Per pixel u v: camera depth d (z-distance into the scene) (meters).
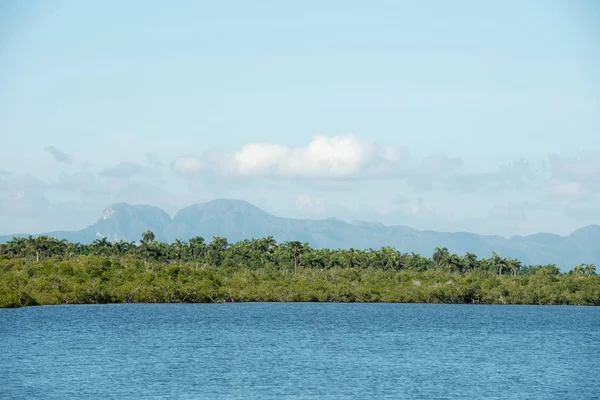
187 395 120.88
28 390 122.38
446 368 154.00
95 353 168.50
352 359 166.12
